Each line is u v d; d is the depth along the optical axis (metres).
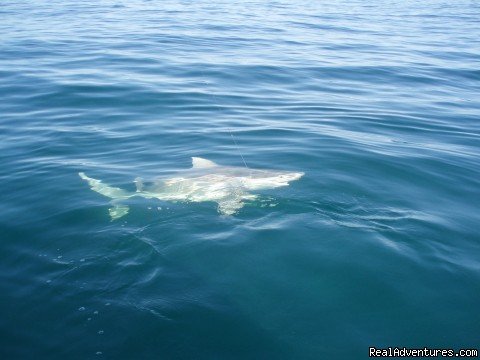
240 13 49.09
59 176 12.96
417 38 37.88
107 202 11.48
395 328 7.58
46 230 10.27
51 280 8.62
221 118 18.03
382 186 12.52
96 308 7.88
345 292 8.39
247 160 14.27
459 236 10.21
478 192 12.45
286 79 23.80
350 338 7.34
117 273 8.80
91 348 7.06
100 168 13.59
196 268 8.94
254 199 11.52
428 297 8.30
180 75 23.38
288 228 10.33
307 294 8.30
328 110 19.47
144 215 10.84
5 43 29.03
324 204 11.34
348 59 28.83
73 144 15.27
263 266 9.04
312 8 57.03
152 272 8.81
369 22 46.38
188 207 11.24
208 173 12.87
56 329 7.44
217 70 24.58
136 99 19.77
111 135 16.08
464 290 8.51
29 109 18.31
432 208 11.43
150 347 7.07
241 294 8.26
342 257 9.36
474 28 45.00
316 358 6.94
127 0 58.47
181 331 7.37
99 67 24.16
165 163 14.05
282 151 14.95
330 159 14.32
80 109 18.50
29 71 23.09
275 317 7.73
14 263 9.16
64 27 35.72
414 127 17.80
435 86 23.92
